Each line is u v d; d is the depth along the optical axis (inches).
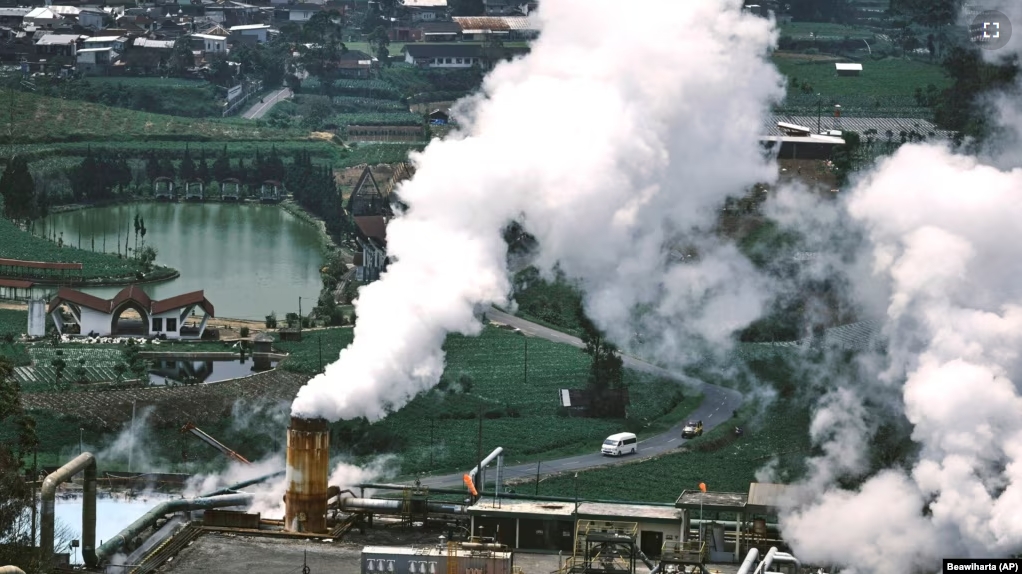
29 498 6958.7
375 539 6604.3
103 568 6264.8
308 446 6668.3
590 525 6323.8
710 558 6481.3
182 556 6318.9
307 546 6466.5
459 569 5979.3
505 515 6481.3
